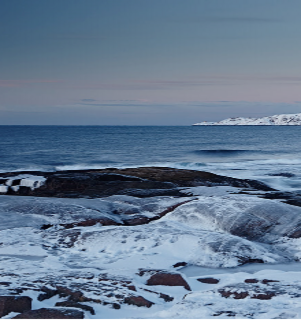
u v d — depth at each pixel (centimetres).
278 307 456
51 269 671
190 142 7019
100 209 1134
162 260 733
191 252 773
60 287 544
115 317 461
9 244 848
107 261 745
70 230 934
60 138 8294
